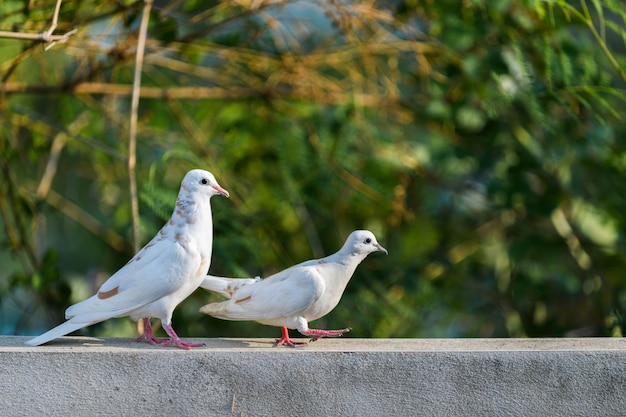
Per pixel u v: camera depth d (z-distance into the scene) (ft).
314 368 19.12
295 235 34.35
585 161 33.12
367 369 19.16
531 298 34.94
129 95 34.71
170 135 34.68
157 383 18.94
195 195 20.34
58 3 24.44
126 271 19.90
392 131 36.19
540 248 34.76
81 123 35.12
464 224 36.76
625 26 34.81
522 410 19.19
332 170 33.53
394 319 32.09
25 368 18.78
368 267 33.35
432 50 33.94
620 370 19.25
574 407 19.21
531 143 33.45
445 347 20.44
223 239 30.32
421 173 34.71
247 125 35.68
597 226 35.40
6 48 33.63
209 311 20.61
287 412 19.10
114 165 35.88
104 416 18.86
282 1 30.96
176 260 19.70
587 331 33.55
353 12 31.50
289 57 34.06
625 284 33.78
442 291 35.14
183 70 34.22
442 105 34.12
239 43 34.19
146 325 20.67
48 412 18.78
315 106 34.99
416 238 35.88
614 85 33.73
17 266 43.73
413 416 19.15
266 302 19.95
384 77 34.63
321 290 19.97
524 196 33.24
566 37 31.48
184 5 32.48
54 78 36.65
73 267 41.57
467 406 19.19
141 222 29.89
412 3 33.09
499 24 31.86
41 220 33.37
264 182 34.63
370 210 34.96
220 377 19.03
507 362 19.21
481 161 33.81
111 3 29.43
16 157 33.50
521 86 31.86
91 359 18.86
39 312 37.04
